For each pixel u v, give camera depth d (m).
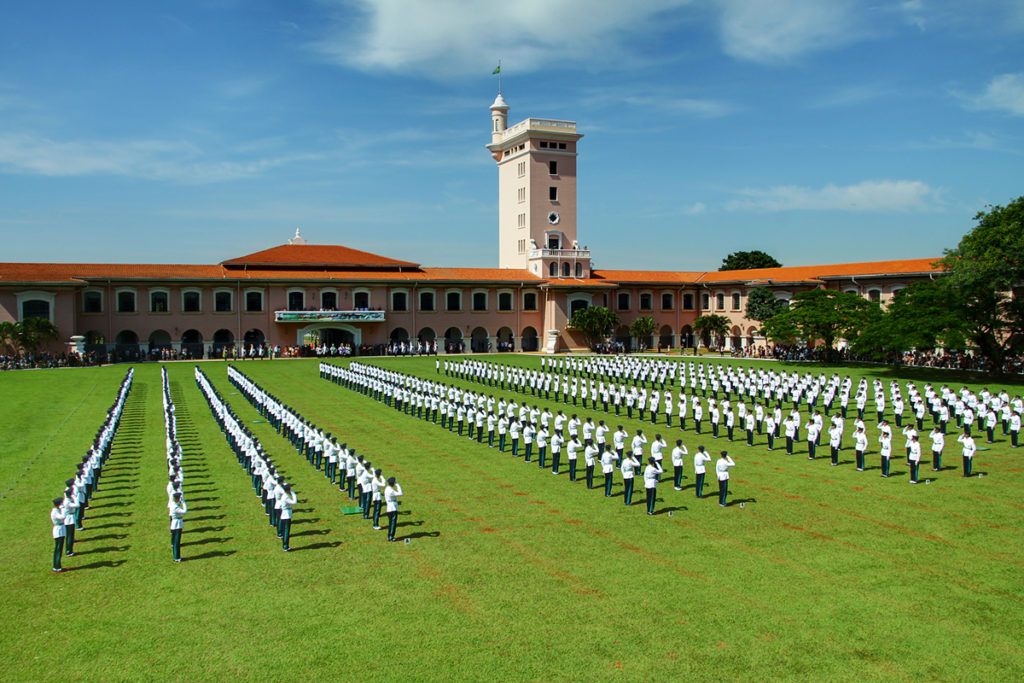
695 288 98.00
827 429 37.47
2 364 66.50
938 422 38.16
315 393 52.31
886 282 75.19
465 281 88.00
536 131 93.38
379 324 85.75
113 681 12.83
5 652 13.81
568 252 93.38
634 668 13.26
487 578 17.34
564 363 68.44
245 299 80.88
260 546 19.55
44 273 72.31
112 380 57.78
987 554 18.92
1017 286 57.53
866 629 14.77
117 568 17.92
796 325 71.56
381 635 14.51
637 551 19.16
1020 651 13.91
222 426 36.16
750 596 16.31
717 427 36.03
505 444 33.59
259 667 13.29
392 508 19.95
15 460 29.27
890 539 20.11
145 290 76.81
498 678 12.91
